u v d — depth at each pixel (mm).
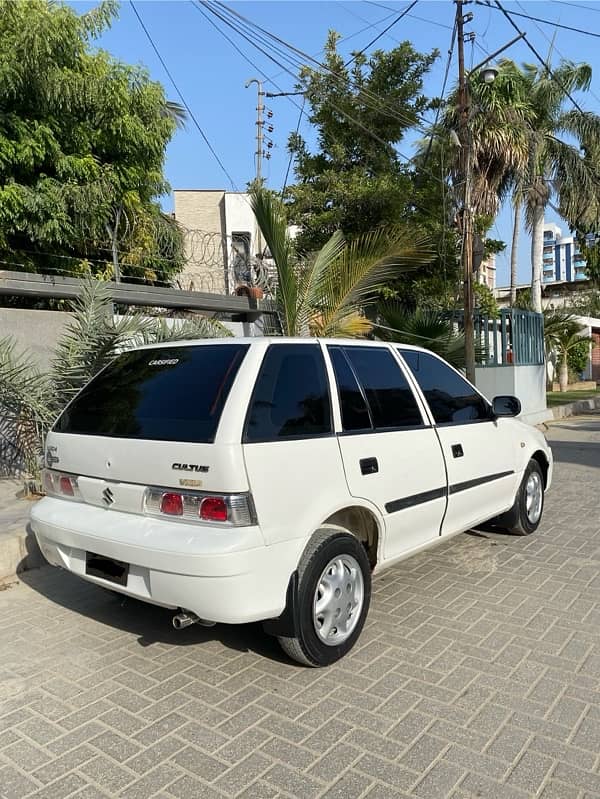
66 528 3703
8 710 3281
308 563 3484
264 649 3934
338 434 3803
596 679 3521
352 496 3771
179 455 3303
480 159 19391
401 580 5055
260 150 25641
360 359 4273
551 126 22531
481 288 17047
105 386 4148
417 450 4383
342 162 14898
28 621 4371
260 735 3045
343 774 2764
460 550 5801
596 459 10766
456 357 12422
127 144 9781
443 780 2719
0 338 7582
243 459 3209
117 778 2758
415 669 3648
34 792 2678
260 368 3527
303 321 9727
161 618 4398
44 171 9109
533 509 6230
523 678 3537
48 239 8930
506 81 19500
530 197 23078
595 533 6332
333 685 3490
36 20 8117
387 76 14859
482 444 5199
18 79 8133
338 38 14898
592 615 4352
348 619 3809
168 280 12586
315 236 14000
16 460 7895
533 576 5117
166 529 3305
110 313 7516
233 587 3113
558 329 25562
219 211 26219
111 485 3633
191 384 3627
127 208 10500
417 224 14000
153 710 3270
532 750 2910
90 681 3566
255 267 12133
